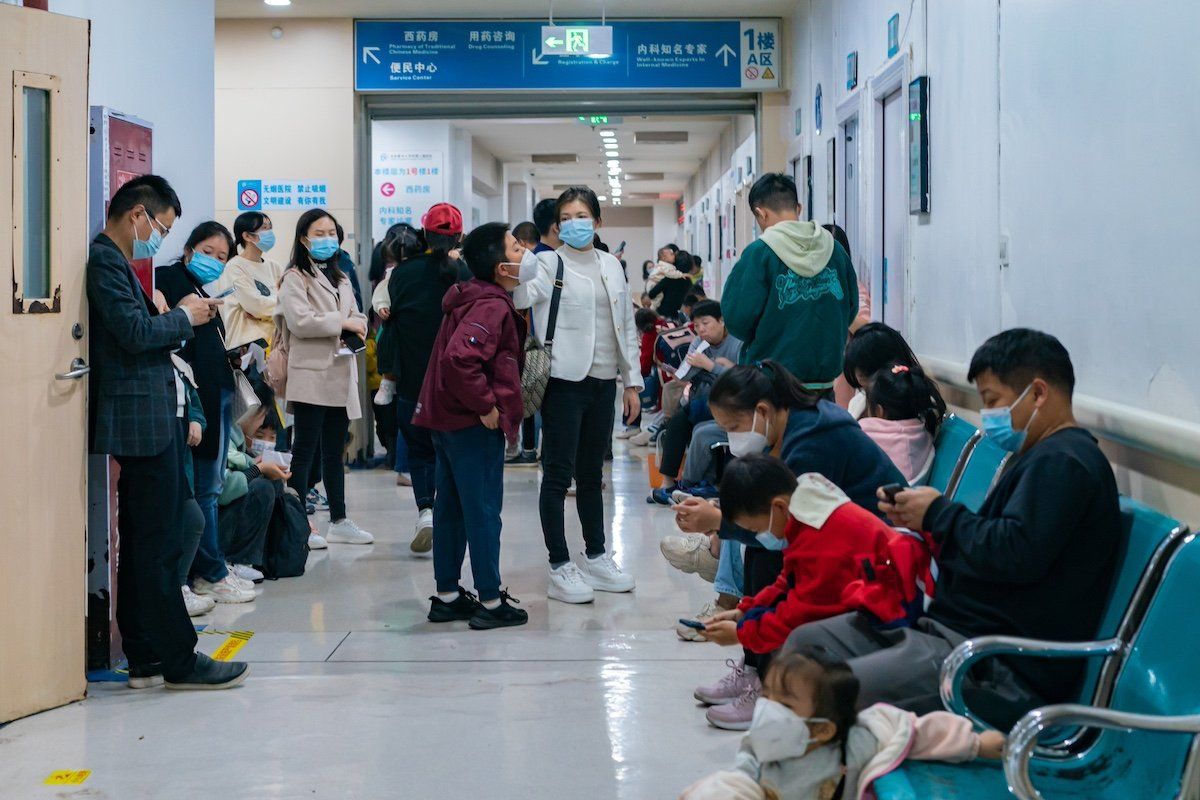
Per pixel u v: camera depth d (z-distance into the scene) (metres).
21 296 3.36
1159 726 1.85
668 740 3.25
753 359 4.34
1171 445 2.50
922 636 2.46
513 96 9.35
